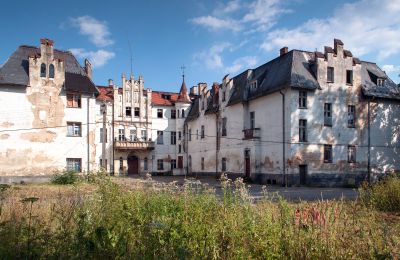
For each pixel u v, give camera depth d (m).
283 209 6.86
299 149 31.58
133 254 4.56
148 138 53.50
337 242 5.62
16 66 31.95
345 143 33.91
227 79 42.75
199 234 5.62
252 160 36.22
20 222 5.49
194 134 52.91
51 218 6.07
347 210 10.26
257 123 36.75
